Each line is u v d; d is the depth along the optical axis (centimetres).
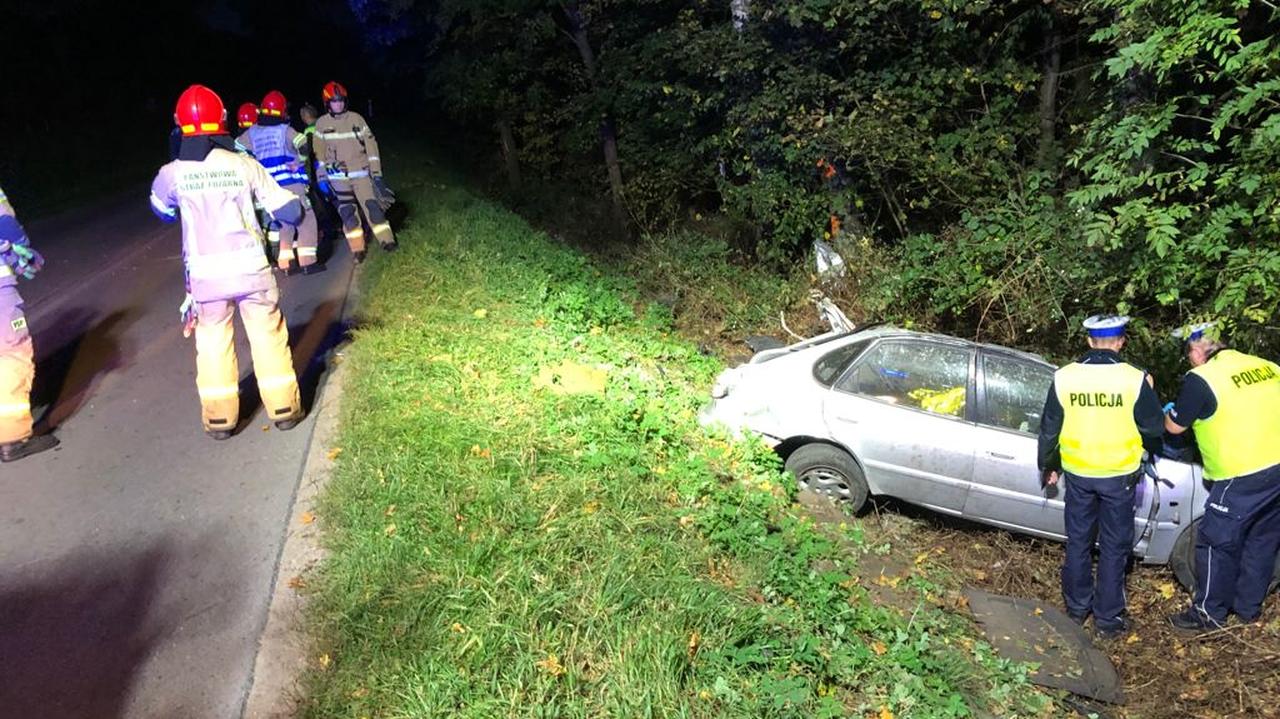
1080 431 510
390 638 376
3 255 507
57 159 1688
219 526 462
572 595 409
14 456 524
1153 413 500
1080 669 489
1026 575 589
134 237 1117
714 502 540
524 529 461
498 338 748
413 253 986
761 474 604
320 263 963
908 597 532
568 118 1659
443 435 545
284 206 527
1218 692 478
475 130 2262
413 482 490
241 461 526
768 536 526
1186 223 659
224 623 393
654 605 412
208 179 499
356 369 646
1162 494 547
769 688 379
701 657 393
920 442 589
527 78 1777
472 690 353
